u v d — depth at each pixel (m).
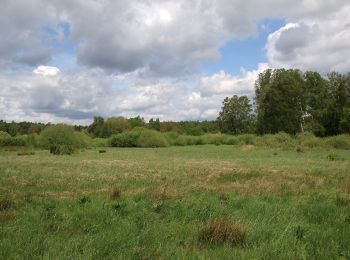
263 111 90.31
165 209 11.53
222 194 14.48
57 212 11.11
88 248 7.43
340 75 84.81
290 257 6.93
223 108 117.75
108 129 110.88
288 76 87.06
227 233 8.32
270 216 10.64
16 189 16.42
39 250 7.39
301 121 88.25
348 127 75.81
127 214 11.02
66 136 60.62
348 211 11.41
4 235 8.62
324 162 31.81
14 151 55.50
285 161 33.25
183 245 7.96
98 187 17.30
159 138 75.12
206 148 63.75
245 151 51.41
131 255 7.11
